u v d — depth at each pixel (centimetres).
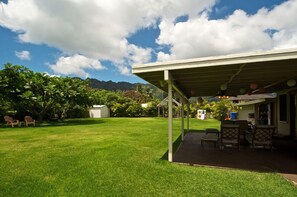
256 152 663
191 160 569
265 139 675
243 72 568
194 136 1055
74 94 2072
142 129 1383
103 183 401
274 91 1092
